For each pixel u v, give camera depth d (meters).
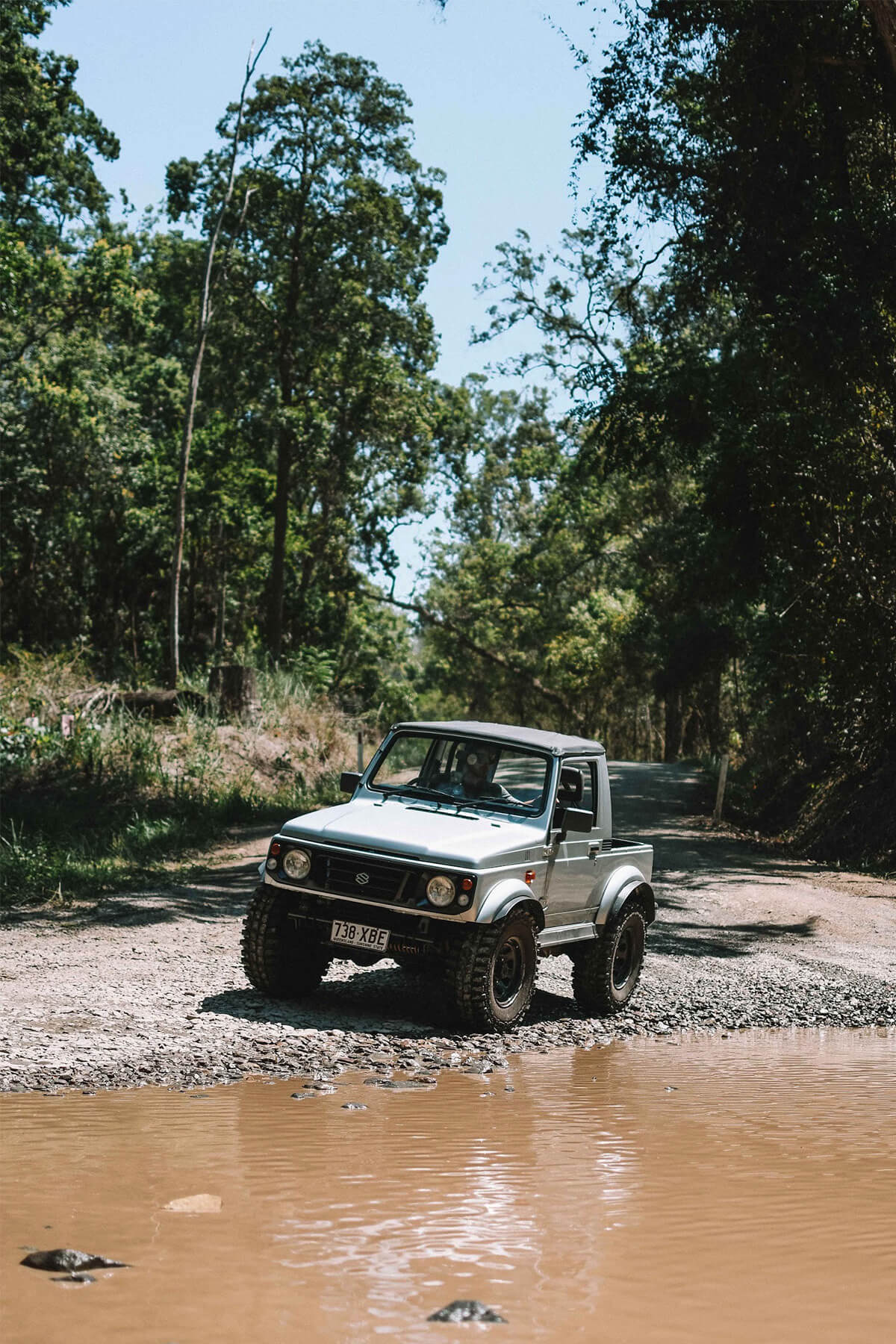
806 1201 4.52
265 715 31.53
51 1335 2.96
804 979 10.91
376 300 46.09
